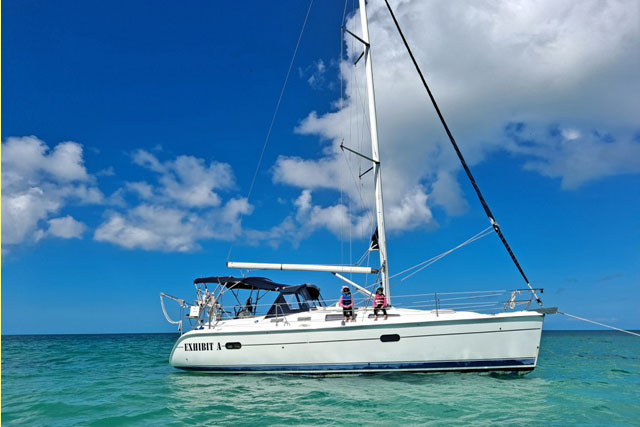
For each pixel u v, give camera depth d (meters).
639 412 7.32
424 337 9.38
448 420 6.74
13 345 36.25
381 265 11.29
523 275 9.74
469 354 9.24
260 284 12.30
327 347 9.89
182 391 9.30
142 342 45.59
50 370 14.43
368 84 12.21
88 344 39.16
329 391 8.80
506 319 9.13
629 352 23.89
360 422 6.71
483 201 10.56
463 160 11.05
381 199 11.63
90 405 8.25
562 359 18.38
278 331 10.27
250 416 7.20
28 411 7.86
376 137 11.94
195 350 11.10
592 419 6.84
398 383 9.26
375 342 9.61
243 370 10.70
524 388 8.90
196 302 11.98
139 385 10.48
